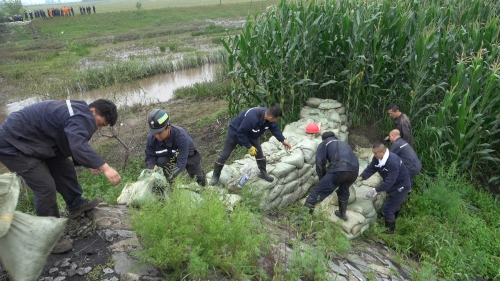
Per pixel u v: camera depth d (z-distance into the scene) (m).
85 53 24.50
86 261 3.10
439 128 6.52
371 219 5.42
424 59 6.64
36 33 34.75
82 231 3.46
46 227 2.64
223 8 45.66
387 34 7.39
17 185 2.62
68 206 3.55
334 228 4.85
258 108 4.94
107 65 19.41
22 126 2.84
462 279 4.83
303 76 7.69
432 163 6.83
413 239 5.34
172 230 2.87
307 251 3.44
